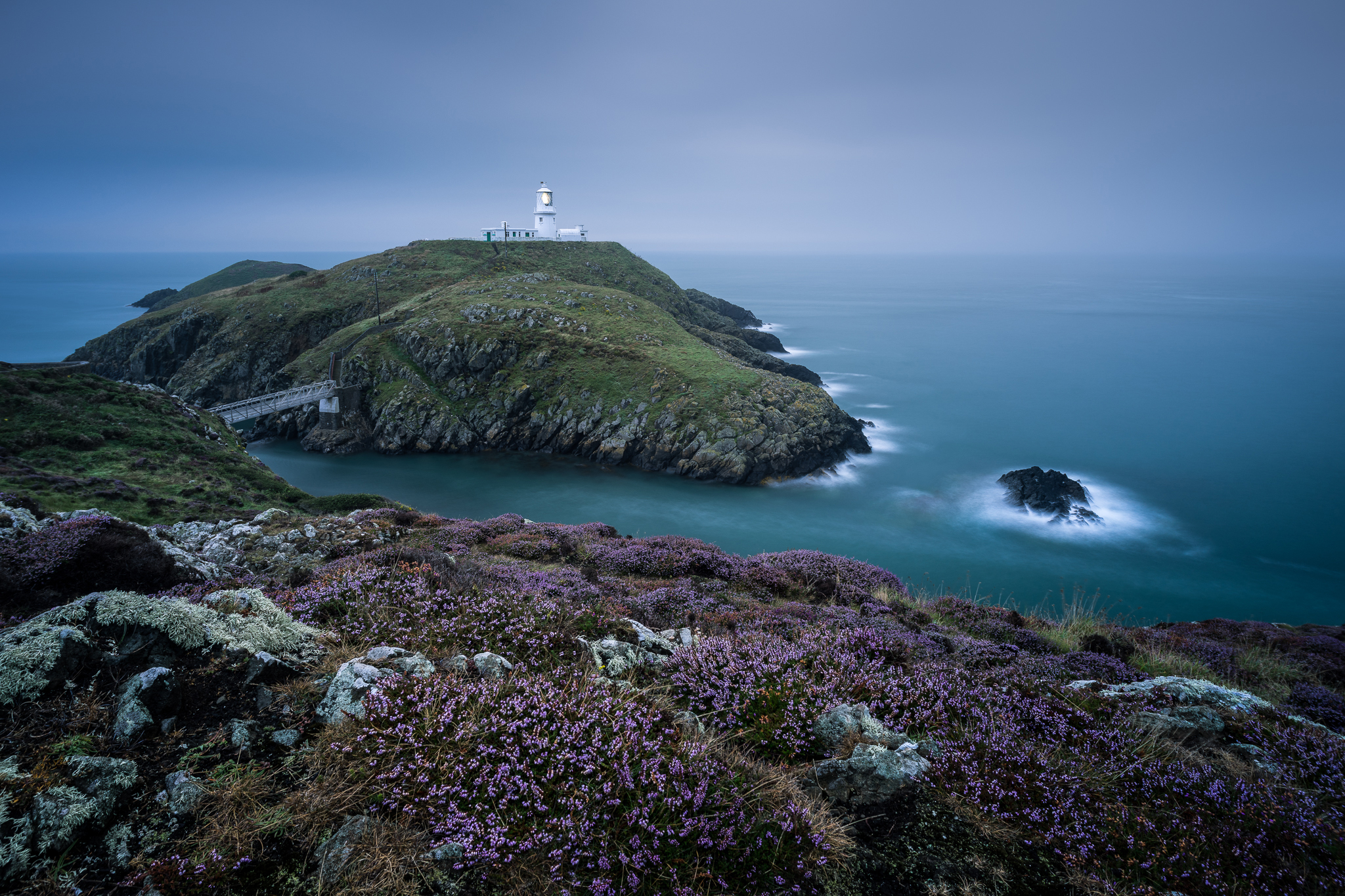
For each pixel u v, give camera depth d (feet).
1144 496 311.88
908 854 16.19
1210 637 48.88
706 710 22.68
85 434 153.99
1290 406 476.95
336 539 56.24
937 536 269.44
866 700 23.16
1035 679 27.22
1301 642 44.83
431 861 13.92
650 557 54.03
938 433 408.26
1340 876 15.52
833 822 16.53
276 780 15.70
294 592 28.19
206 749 16.19
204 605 22.47
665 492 310.04
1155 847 16.49
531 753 16.69
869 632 30.22
